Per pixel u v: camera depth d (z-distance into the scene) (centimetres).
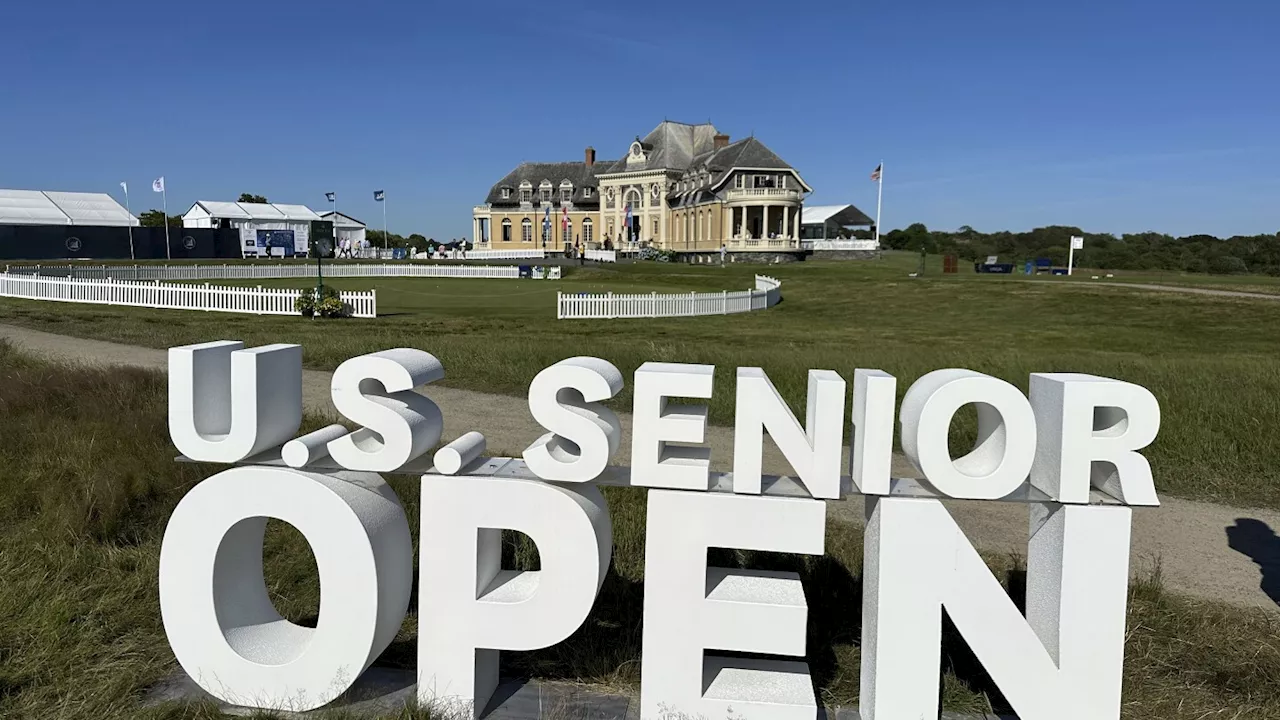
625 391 1138
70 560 496
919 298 3581
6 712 354
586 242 8862
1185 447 816
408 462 384
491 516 358
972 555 337
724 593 359
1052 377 348
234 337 1770
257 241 7925
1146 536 627
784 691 360
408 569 391
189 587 365
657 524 349
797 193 6850
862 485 344
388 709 367
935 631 340
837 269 5722
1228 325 2672
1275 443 806
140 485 608
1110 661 336
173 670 400
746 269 5672
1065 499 331
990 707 380
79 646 408
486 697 379
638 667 408
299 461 357
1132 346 2228
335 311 2512
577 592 355
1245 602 501
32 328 1881
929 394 334
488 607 361
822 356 1384
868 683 361
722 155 7538
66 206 6812
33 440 716
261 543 407
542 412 347
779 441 342
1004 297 3491
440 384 1216
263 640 391
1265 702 386
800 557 521
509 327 2312
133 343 1653
